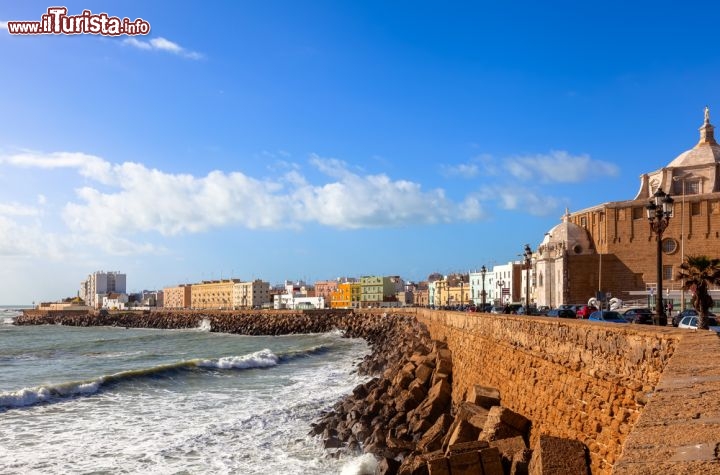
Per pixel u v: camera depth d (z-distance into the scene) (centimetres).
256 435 3109
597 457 1429
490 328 2725
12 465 2638
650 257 8600
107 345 10331
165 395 4294
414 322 8731
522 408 2083
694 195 8312
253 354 6506
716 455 448
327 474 2484
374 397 3644
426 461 1880
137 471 2559
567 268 8869
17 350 9256
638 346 1312
